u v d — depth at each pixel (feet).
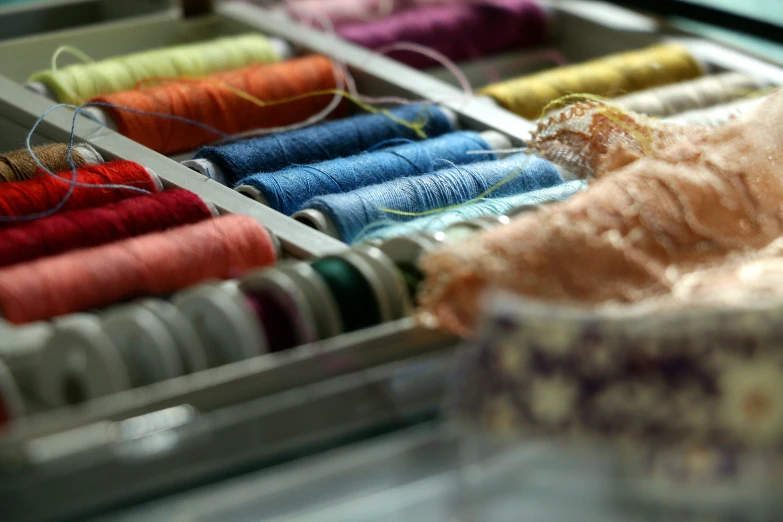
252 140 5.45
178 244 3.96
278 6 7.93
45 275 3.67
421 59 7.36
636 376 2.99
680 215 3.90
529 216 3.76
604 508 2.98
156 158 4.96
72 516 3.02
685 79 6.73
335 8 7.73
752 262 3.93
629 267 3.68
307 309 3.51
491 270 3.51
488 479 3.06
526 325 3.06
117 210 4.30
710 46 7.02
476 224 4.02
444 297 3.51
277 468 3.24
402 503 3.06
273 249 4.17
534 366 3.04
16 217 4.34
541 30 7.75
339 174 4.98
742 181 4.11
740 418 2.93
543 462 3.02
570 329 3.03
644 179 3.97
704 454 2.93
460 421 3.10
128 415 3.04
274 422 3.15
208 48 6.62
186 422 3.06
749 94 6.36
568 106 5.04
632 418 2.97
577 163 4.91
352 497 3.06
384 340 3.41
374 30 7.25
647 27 7.37
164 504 3.09
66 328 3.24
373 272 3.72
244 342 3.36
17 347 3.39
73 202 4.50
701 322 3.01
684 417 2.96
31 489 2.95
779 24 7.33
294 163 5.38
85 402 3.27
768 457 2.91
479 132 5.85
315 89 6.32
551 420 3.00
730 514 2.93
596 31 7.53
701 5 7.72
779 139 4.23
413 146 5.33
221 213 4.49
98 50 6.88
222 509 2.96
